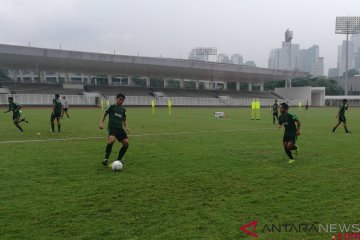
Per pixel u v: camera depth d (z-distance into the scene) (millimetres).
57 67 67312
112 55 64188
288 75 92562
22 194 6793
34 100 60562
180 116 34969
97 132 18172
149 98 74188
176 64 71812
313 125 25359
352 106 94750
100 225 5320
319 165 9977
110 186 7445
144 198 6641
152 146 13492
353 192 7164
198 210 6012
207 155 11461
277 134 18266
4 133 17281
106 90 73000
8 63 62062
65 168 9219
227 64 78750
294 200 6609
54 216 5660
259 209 6094
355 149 13156
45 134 17078
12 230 5105
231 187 7477
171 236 4949
